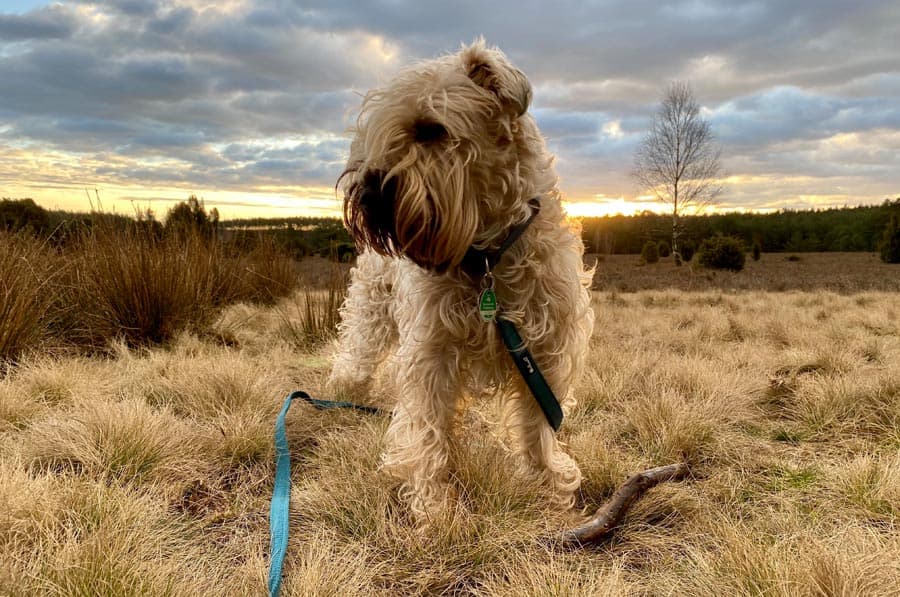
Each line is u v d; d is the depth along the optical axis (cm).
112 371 152
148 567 62
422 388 85
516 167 79
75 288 191
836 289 579
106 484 87
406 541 73
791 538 69
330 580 62
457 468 88
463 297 83
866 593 56
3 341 151
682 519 82
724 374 151
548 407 87
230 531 79
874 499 81
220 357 156
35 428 104
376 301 137
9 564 60
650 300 433
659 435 110
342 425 120
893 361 175
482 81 79
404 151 75
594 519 77
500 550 73
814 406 124
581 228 97
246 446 103
